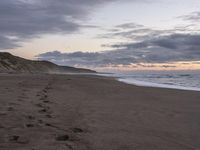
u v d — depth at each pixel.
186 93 15.37
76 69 195.38
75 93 13.03
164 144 4.77
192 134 5.59
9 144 4.23
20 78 27.12
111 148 4.34
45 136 4.75
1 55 92.25
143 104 9.95
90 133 5.18
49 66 150.38
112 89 16.78
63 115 6.85
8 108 7.29
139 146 4.55
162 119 7.10
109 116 7.11
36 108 7.57
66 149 4.12
